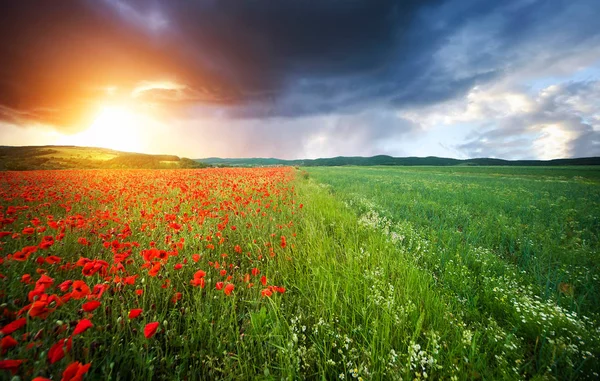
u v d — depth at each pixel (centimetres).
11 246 398
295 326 250
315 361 222
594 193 1511
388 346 222
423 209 920
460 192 1478
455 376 190
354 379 211
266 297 293
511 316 293
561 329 252
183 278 341
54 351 152
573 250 489
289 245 452
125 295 273
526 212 890
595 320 268
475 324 274
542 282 381
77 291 198
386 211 849
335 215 725
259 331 248
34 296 187
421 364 203
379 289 313
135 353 198
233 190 1046
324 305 277
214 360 222
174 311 260
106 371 195
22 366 167
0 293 243
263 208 761
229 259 419
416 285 326
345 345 223
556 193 1510
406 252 466
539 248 528
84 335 210
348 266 374
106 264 254
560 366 222
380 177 3003
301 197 1029
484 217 827
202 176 1814
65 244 414
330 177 2750
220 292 299
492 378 197
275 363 221
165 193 1076
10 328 153
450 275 382
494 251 543
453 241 544
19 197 880
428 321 266
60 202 824
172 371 216
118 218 578
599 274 380
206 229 498
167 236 465
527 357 239
